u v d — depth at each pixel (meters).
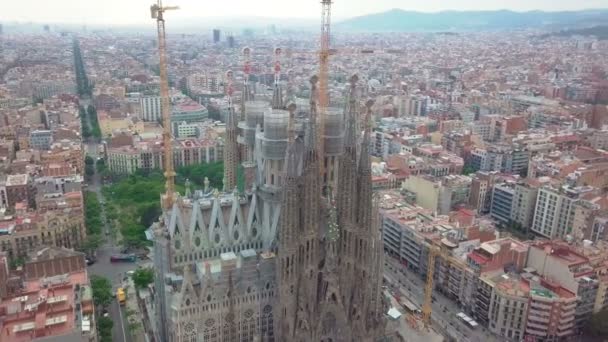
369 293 160.62
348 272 159.25
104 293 192.00
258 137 170.62
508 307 187.00
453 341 185.75
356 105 152.50
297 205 147.50
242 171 196.38
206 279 153.75
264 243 170.88
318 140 153.00
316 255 155.75
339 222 158.00
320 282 159.62
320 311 156.12
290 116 158.25
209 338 159.50
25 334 142.88
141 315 194.88
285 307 151.88
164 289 164.00
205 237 166.75
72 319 151.00
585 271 194.25
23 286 173.00
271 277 162.88
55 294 164.88
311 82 149.50
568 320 185.25
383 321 167.12
